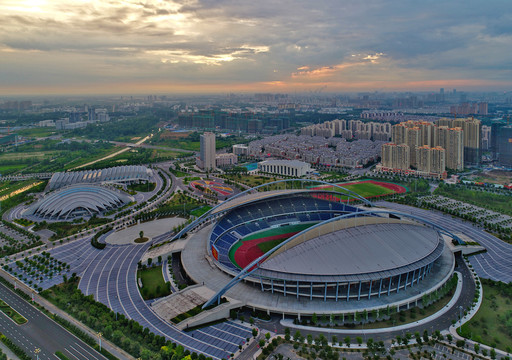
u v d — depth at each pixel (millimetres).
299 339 181375
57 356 178000
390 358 171375
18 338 192375
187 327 198625
